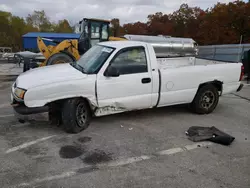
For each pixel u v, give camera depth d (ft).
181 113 18.49
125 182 9.29
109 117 17.08
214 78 17.88
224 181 9.52
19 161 10.68
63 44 33.96
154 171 10.12
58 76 13.64
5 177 9.42
